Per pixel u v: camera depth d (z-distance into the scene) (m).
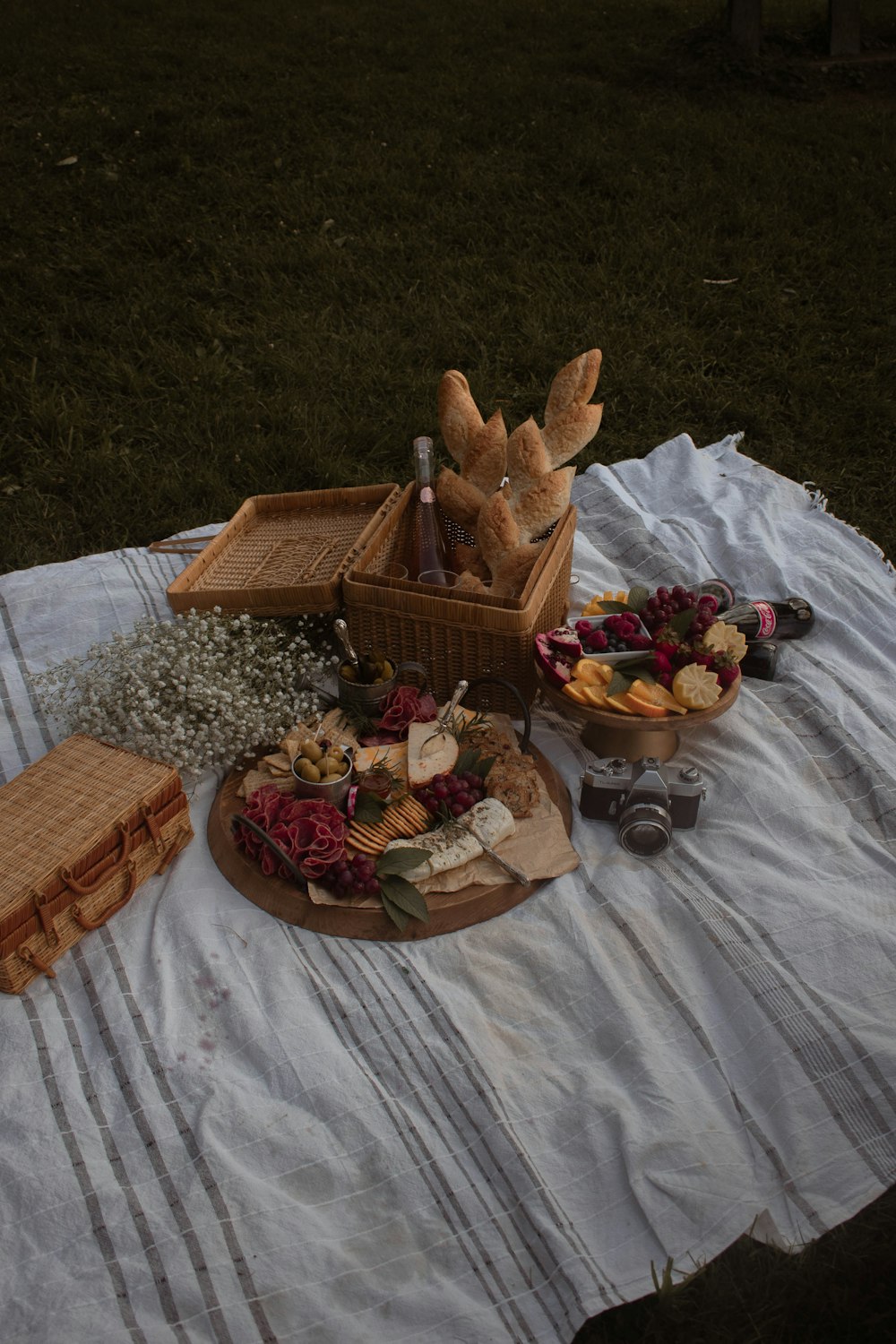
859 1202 1.66
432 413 4.16
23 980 1.88
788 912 2.01
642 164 6.30
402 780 2.18
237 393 4.35
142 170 6.26
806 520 3.36
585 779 2.17
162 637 2.37
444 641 2.42
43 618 2.88
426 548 2.70
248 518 2.89
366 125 7.00
